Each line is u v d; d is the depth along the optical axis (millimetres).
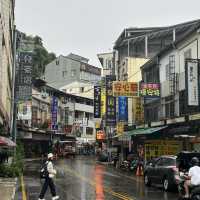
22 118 54344
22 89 40594
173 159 21281
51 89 81125
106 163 55031
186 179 14859
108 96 51938
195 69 26859
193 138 28750
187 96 26781
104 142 73375
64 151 77625
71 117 93188
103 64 74000
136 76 51031
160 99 38031
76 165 48188
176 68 34344
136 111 44844
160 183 21641
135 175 32812
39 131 67250
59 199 16969
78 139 95938
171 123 32344
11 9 40438
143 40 53438
